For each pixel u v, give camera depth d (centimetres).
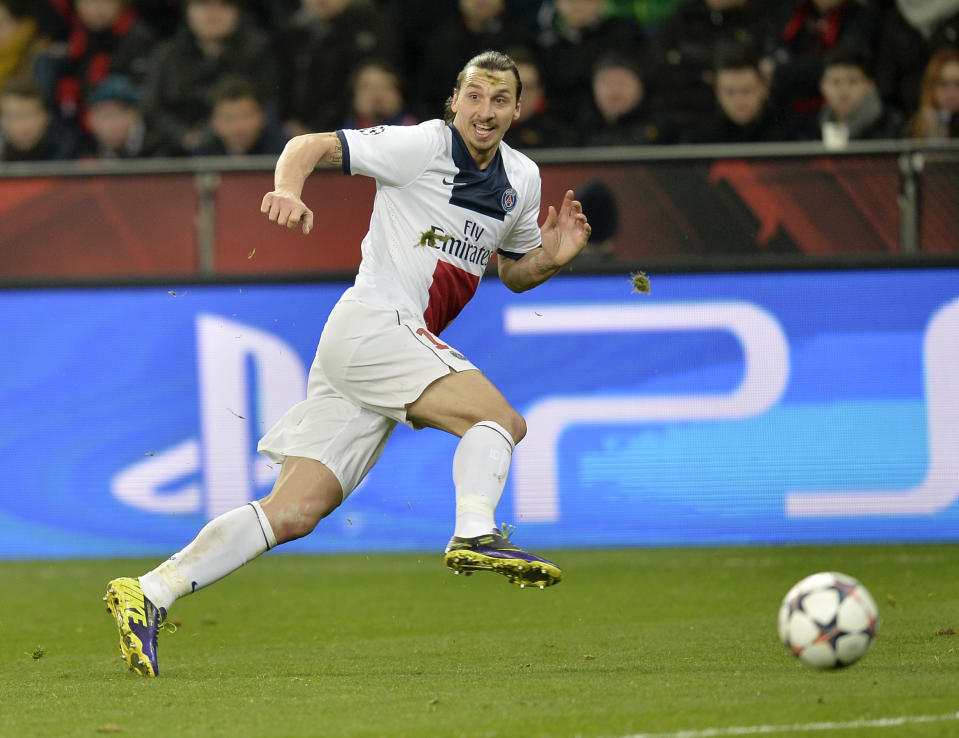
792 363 3005
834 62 3338
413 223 1647
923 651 1638
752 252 3023
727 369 3016
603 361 3031
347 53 3775
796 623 1399
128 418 3092
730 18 3597
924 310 2991
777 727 1172
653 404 3025
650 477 3025
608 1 4125
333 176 3058
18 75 4262
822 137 3434
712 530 3017
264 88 3775
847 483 2995
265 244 3078
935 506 2984
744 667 1565
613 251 3044
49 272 3106
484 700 1358
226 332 3070
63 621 2222
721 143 3422
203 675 1600
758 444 3012
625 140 3509
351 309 1631
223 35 3788
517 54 3522
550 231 1738
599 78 3541
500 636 1948
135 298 3091
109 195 3097
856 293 2997
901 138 3375
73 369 3100
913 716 1203
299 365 3062
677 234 3031
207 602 2425
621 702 1320
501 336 3044
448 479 3056
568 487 3034
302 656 1786
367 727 1223
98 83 4078
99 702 1392
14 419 3109
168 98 3797
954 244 2995
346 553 3066
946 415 2986
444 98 3869
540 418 3042
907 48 3466
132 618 1573
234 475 3072
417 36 4138
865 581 2450
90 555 3095
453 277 1672
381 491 3072
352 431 1642
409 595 2453
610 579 2581
